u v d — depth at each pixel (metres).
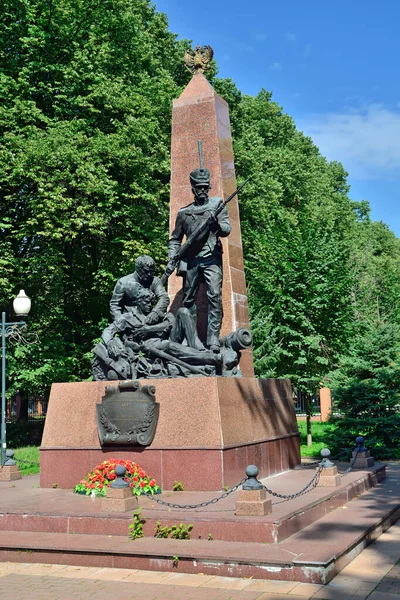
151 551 6.85
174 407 9.95
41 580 6.60
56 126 20.75
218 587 6.16
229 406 10.09
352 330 23.30
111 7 23.42
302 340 22.36
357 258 32.53
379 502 9.67
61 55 22.36
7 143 19.78
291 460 12.25
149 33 27.27
